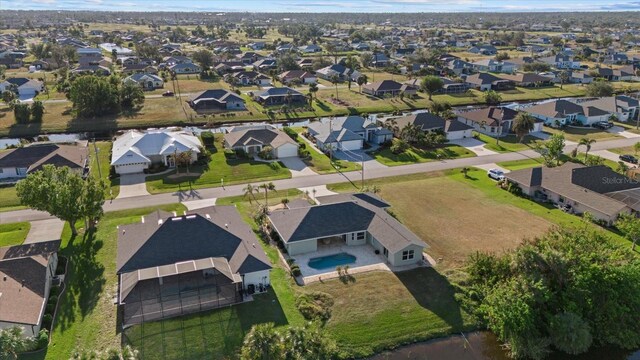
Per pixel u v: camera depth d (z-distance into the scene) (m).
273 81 167.75
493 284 47.59
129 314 43.22
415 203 68.94
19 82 144.12
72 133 109.81
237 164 84.94
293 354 36.16
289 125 118.50
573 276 44.75
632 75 176.25
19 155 82.25
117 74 161.50
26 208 67.06
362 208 58.72
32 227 60.94
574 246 48.31
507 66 193.75
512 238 58.62
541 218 64.38
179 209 66.25
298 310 44.62
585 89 159.88
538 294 43.66
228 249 49.59
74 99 117.25
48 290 46.72
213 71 184.12
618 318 44.22
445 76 175.75
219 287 47.34
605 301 44.34
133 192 72.44
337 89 155.88
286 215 57.94
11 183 76.94
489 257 49.62
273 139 91.94
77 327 42.06
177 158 80.19
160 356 38.78
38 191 54.72
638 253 54.06
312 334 38.84
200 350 39.47
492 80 159.25
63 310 44.44
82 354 34.28
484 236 59.19
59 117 117.88
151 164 83.44
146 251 47.59
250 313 43.84
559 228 55.94
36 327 40.75
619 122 116.31
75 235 58.50
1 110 123.25
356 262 53.28
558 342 42.19
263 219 61.50
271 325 36.41
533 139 102.12
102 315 43.44
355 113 127.94
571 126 112.75
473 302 46.56
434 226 61.78
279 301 45.84
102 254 53.94
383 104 136.50
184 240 49.12
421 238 58.62
